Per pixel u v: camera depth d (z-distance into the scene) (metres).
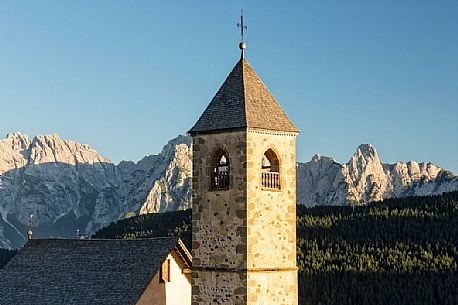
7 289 73.62
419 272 144.62
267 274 55.00
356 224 173.50
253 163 54.94
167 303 66.94
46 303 69.19
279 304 55.56
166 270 67.31
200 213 57.25
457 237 162.00
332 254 159.00
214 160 57.03
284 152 56.97
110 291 66.25
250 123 54.69
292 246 56.75
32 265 75.25
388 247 160.62
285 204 56.53
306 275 145.75
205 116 57.75
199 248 57.19
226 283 55.16
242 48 58.34
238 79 57.59
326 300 139.88
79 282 69.44
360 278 146.38
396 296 139.12
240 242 54.50
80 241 75.00
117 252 70.50
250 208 54.50
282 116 57.38
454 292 138.12
